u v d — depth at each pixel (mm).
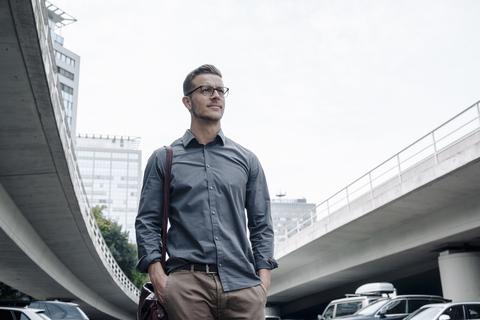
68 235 20891
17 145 13023
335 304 14227
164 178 2520
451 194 17312
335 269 26969
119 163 192625
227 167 2547
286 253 27672
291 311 39188
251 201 2658
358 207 20531
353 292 31547
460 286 18812
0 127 12172
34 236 19578
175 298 2221
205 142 2648
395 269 26750
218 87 2688
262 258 2516
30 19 9031
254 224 2637
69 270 27266
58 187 15922
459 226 17906
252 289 2307
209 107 2641
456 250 19688
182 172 2492
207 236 2334
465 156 14695
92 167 189625
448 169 15383
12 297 36844
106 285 32531
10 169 14195
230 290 2244
